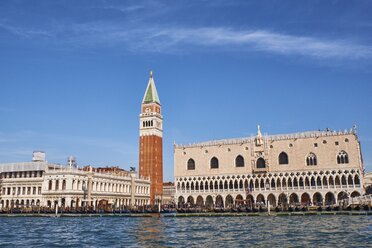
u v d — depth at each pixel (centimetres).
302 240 4516
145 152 17650
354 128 12725
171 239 4841
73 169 13550
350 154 12600
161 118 18500
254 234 5256
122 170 18200
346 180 12500
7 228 6688
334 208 9912
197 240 4706
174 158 15212
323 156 12950
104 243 4528
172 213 11650
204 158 14712
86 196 13450
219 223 7362
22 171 14112
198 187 14612
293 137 13762
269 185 13475
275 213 9644
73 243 4559
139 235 5331
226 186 14200
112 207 12600
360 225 6106
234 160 14188
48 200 13112
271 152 13675
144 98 18362
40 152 15350
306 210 10269
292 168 13275
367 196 9594
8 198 14038
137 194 16412
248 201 13238
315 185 12875
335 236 4791
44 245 4400
